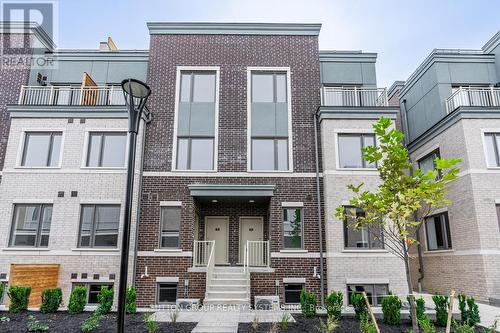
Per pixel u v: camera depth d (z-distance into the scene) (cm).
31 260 1288
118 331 644
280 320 930
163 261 1309
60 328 812
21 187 1351
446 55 1698
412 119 1919
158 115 1473
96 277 1273
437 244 1582
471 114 1414
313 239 1349
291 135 1463
